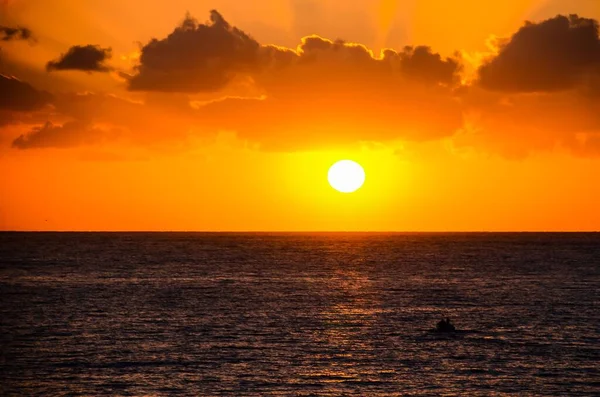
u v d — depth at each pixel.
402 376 95.56
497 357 105.75
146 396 86.25
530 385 91.88
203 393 87.75
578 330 127.31
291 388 90.12
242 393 87.94
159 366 99.69
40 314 143.62
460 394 88.31
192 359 103.75
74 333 122.75
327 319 138.38
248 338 118.69
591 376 95.75
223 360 103.25
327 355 106.56
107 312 146.88
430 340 117.88
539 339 118.81
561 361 103.38
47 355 105.56
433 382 93.06
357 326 130.50
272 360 103.56
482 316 143.12
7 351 108.00
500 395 88.06
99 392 87.62
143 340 116.94
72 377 93.94
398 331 125.81
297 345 113.38
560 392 89.19
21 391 87.75
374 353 108.00
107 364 100.50
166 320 136.75
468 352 108.88
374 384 92.00
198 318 139.12
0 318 138.25
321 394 87.88
